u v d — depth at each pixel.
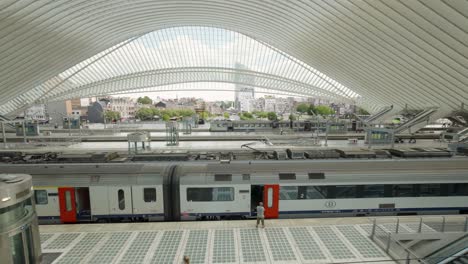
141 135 26.16
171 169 15.90
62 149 33.12
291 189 15.60
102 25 37.28
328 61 40.62
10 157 19.83
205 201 15.49
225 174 15.62
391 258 11.88
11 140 40.66
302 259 11.82
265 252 12.27
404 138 41.50
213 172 15.69
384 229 13.77
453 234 12.88
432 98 35.78
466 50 23.61
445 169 16.33
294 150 19.78
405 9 22.36
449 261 11.41
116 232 13.81
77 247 12.67
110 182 15.32
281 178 15.62
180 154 19.62
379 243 12.67
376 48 30.75
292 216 15.80
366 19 26.27
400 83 36.16
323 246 12.67
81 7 29.80
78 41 37.94
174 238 13.30
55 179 15.28
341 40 32.62
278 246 12.69
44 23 29.72
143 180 15.36
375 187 15.86
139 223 14.64
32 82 43.75
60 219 15.42
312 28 33.38
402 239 12.84
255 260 11.77
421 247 12.75
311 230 13.91
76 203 15.35
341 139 43.00
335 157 19.05
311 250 12.41
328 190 15.73
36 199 15.30
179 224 14.52
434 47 25.73
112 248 12.59
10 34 29.09
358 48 32.59
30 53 34.69
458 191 16.27
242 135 43.00
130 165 16.20
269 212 15.67
